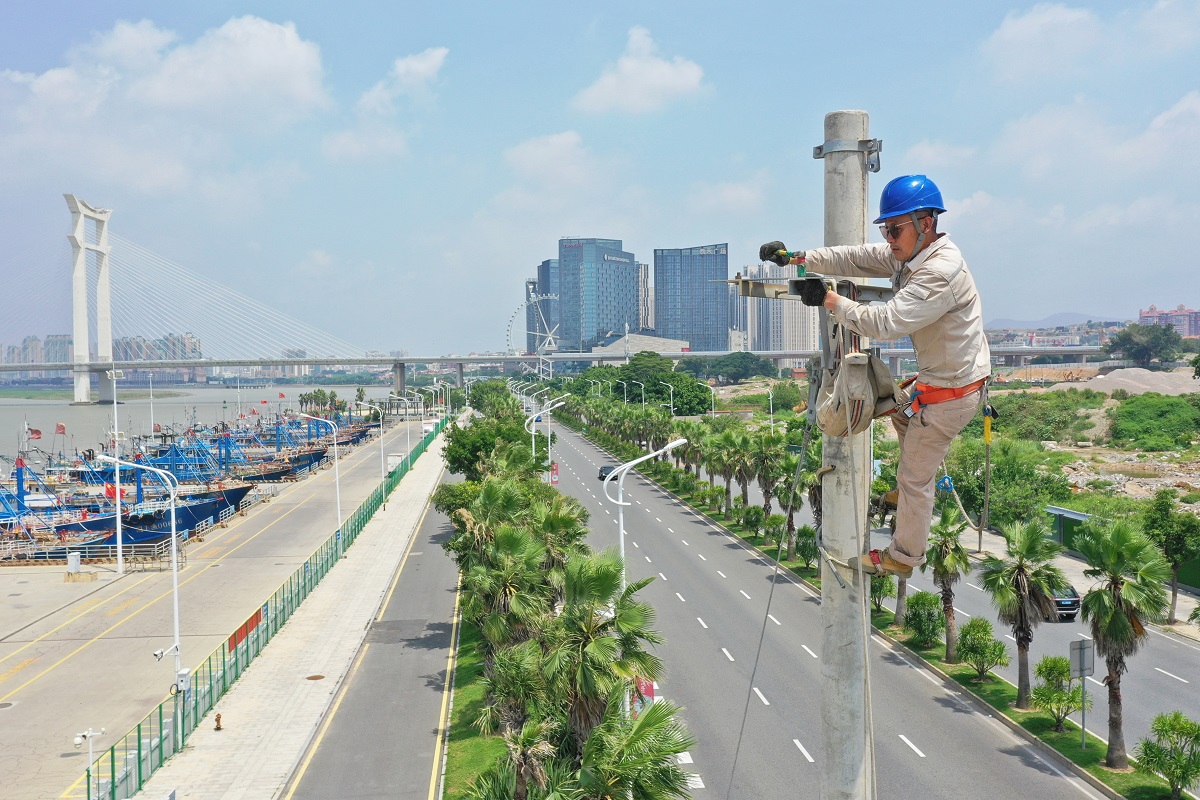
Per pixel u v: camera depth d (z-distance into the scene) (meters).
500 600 29.31
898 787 27.69
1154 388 150.50
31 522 77.38
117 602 54.78
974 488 63.94
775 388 199.50
